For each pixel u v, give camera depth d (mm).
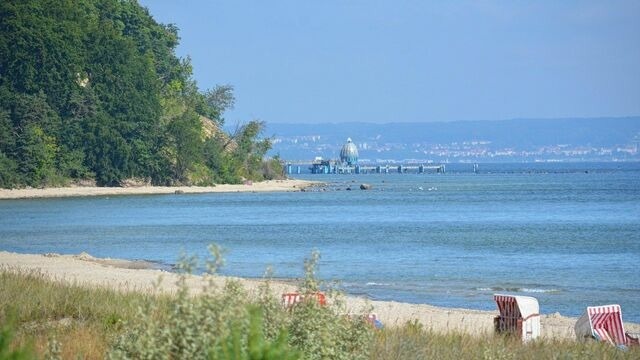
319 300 51656
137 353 42531
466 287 148000
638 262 190000
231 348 39125
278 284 128125
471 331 85938
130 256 191375
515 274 167875
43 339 60656
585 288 149000
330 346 48281
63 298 75375
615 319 79188
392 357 57219
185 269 43781
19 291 78750
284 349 38906
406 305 113875
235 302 42344
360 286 146875
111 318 67500
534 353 65312
